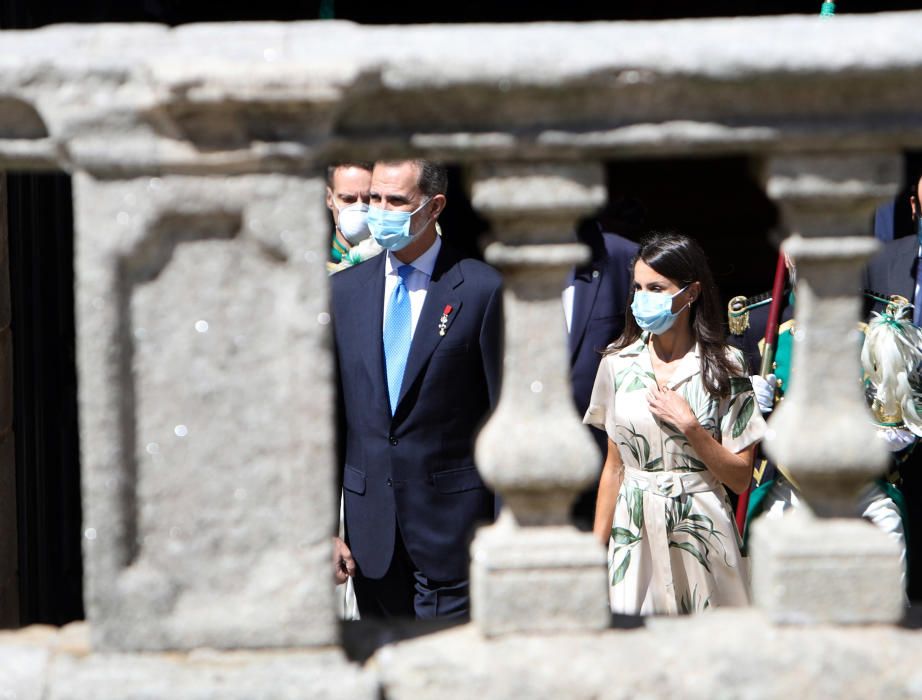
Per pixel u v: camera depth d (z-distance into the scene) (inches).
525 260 401.7
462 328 620.1
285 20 1072.2
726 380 612.4
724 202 1310.3
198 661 404.5
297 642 405.7
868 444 410.3
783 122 392.2
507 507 421.4
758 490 614.9
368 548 633.6
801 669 407.2
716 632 416.8
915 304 692.1
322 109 377.7
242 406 398.9
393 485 625.9
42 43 388.5
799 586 413.7
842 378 413.1
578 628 414.9
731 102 390.3
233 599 405.7
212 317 394.9
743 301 709.9
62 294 780.6
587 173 396.5
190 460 400.2
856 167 396.5
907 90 389.4
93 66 378.9
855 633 413.4
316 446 399.5
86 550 399.5
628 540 620.4
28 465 721.6
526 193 395.9
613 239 740.0
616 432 626.2
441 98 386.9
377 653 416.2
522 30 391.9
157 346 395.2
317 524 402.3
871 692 407.5
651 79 383.2
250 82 369.4
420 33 390.9
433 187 612.4
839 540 414.6
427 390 619.2
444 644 416.5
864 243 403.2
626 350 635.5
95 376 391.5
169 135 382.0
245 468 401.4
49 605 755.4
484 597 413.4
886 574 412.8
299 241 390.3
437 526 625.3
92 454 394.3
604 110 390.9
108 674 400.5
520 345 412.2
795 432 413.7
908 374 594.9
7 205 698.8
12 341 700.7
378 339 628.1
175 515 402.0
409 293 631.2
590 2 1211.9
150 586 402.3
